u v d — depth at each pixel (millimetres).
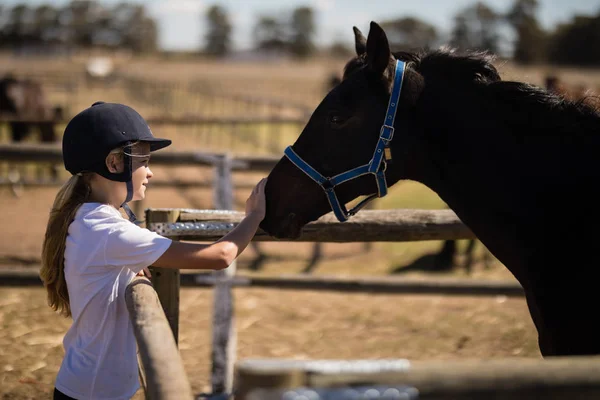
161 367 1485
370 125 2340
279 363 1123
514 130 2293
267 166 6215
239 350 4793
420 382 1096
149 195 10961
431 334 5246
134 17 161875
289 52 164875
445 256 7387
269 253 7949
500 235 2318
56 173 11414
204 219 2684
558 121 2262
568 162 2225
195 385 4086
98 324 2020
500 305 6133
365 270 7230
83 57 128750
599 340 2057
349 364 1120
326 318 5637
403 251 7941
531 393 1109
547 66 85625
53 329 4926
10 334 4777
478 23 93000
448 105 2336
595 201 2158
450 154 2340
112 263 1990
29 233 8242
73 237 2018
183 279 4207
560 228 2188
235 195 10531
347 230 2965
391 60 2389
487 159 2297
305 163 2395
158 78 44625
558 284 2174
